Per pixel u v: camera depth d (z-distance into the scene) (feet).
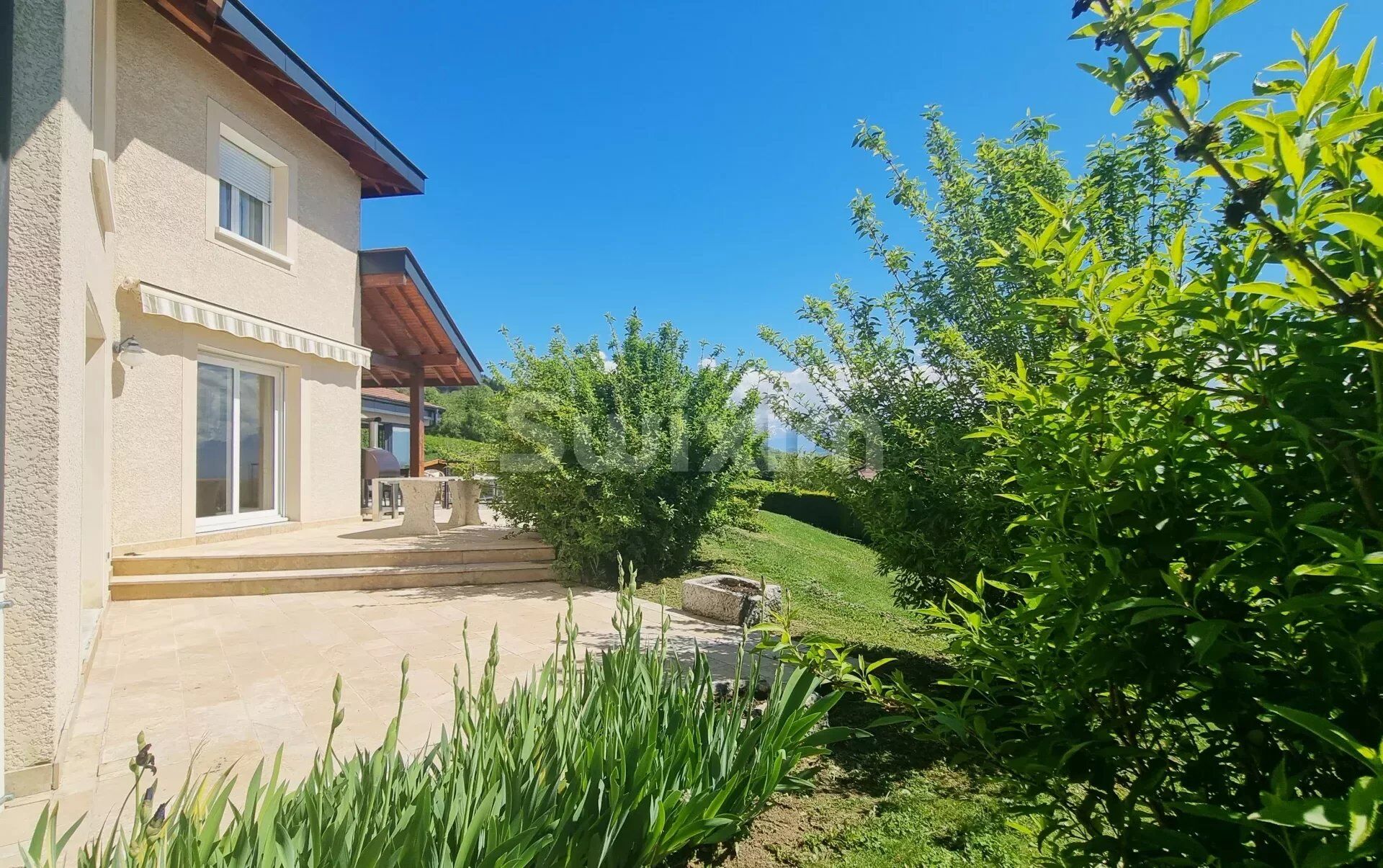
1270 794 2.84
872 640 22.08
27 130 11.24
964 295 16.29
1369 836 2.57
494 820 6.47
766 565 35.70
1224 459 4.00
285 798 7.34
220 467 31.01
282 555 27.12
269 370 33.55
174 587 24.71
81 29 13.61
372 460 53.21
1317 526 3.20
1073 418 4.50
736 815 8.62
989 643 5.61
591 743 8.19
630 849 7.35
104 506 21.34
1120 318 4.17
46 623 11.24
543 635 20.67
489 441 34.06
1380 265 3.00
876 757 12.94
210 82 28.99
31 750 11.09
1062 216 4.69
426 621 22.25
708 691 10.47
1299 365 3.72
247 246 30.99
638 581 30.32
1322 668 3.49
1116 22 3.44
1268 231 3.22
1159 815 4.29
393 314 44.42
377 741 13.07
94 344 21.36
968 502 14.93
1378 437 3.09
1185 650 4.02
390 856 5.70
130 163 25.66
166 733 13.34
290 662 17.78
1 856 9.26
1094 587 4.00
